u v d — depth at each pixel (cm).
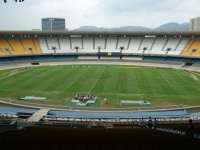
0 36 13300
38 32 13888
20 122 3781
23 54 12650
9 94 6662
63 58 13338
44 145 1535
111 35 14438
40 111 5362
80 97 6169
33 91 6969
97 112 5375
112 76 9144
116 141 1741
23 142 1611
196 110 5581
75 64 12262
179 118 4559
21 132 2156
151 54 13012
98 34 14350
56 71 10138
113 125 3869
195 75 9600
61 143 1609
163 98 6456
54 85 7656
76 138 1852
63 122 4281
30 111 5331
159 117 4703
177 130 2702
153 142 1683
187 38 13538
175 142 1680
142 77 9056
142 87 7550
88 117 4825
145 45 13700
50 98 6372
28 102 6031
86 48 13812
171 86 7700
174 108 5675
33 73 9644
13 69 10694
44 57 13200
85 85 7719
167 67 11700
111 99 6362
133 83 8062
